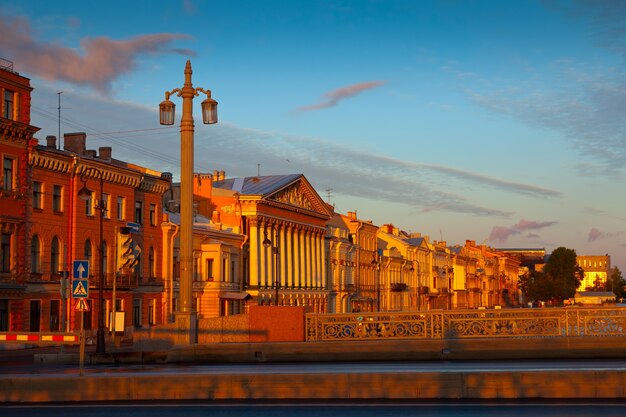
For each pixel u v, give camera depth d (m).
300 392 20.42
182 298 31.81
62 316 58.22
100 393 20.86
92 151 66.75
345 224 120.12
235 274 86.06
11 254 54.19
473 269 191.12
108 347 48.84
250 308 32.00
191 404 19.98
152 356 32.47
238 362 31.11
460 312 30.58
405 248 139.00
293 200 102.62
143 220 69.38
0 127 52.69
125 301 64.88
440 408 18.58
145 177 69.38
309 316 31.83
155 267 70.75
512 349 29.67
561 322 29.88
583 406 18.45
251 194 90.94
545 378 19.67
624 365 26.25
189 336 31.67
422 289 144.12
